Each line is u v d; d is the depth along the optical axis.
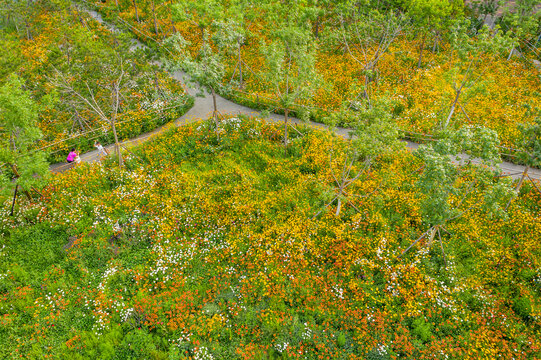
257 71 38.72
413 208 22.50
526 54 42.88
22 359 15.65
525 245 20.22
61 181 24.78
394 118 31.83
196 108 33.84
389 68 39.84
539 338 16.30
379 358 15.68
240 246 20.69
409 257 20.00
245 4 35.59
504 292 18.34
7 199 23.80
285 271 19.23
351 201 23.39
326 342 16.22
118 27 34.59
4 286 18.36
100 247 20.47
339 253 19.86
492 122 30.64
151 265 19.80
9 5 41.41
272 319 17.03
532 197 23.33
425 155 17.69
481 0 53.75
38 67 31.25
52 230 21.78
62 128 29.48
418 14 35.75
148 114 31.61
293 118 32.25
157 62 39.91
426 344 16.16
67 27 33.84
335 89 36.16
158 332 16.62
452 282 18.61
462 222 21.92
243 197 23.78
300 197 23.95
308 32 28.92
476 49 28.25
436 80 37.09
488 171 17.83
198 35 45.34
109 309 17.61
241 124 30.20
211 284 18.83
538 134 21.47
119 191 24.20
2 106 19.36
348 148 20.81
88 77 30.14
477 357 15.53
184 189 24.45
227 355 15.84
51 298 17.95
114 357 15.73
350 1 36.34
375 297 18.17
